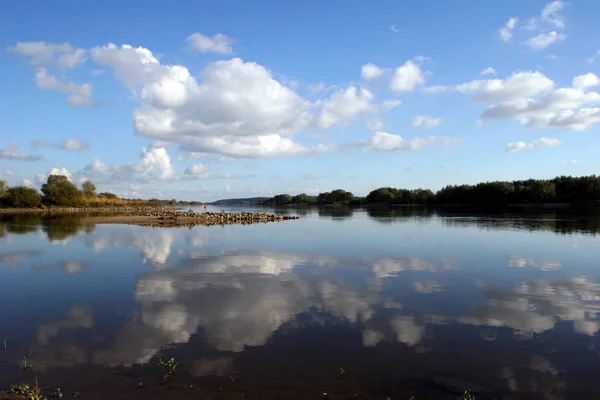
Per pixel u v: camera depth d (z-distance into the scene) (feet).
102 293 46.14
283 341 31.12
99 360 27.81
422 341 31.19
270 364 27.07
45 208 424.05
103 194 649.20
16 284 50.93
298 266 63.87
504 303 41.86
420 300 42.96
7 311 39.27
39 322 35.96
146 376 25.36
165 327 34.37
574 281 52.75
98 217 241.76
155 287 49.06
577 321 36.14
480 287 49.08
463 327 34.40
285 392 23.38
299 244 94.63
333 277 55.11
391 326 34.55
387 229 141.38
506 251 80.94
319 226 160.97
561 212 282.15
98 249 84.89
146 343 30.81
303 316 37.27
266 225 169.27
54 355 28.71
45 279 53.98
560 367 26.78
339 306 40.57
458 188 544.62
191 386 24.06
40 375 25.59
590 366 26.94
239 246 90.74
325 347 29.91
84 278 54.54
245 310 39.11
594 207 379.76
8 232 127.95
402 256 74.64
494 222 174.50
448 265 64.75
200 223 183.42
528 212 287.28
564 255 75.36
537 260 69.67
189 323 35.42
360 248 86.79
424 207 492.54
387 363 27.25
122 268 62.08
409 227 150.61
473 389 23.89
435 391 23.59
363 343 30.73
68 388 23.90
